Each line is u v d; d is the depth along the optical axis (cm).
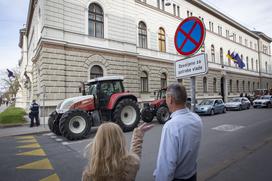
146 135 948
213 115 1811
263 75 4956
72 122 901
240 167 493
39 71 1645
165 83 2394
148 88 2180
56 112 1032
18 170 538
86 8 1681
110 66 1795
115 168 170
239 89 3969
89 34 1716
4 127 1341
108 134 181
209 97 3091
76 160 611
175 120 208
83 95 1101
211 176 445
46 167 555
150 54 2228
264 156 568
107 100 1070
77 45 1591
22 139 987
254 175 444
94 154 177
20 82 3516
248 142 743
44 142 888
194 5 2994
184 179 213
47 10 1463
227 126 1119
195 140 210
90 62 1670
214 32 3384
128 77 1902
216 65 3356
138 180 448
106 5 1816
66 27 1559
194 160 218
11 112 1961
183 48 349
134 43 1991
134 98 1164
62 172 516
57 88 1467
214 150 655
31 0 2116
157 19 2359
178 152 200
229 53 3544
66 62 1535
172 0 2609
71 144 823
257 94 4028
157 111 1331
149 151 674
